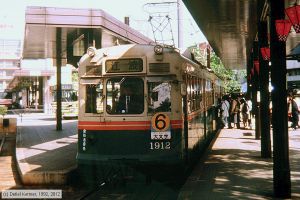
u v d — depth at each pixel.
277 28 7.29
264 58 11.51
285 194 7.43
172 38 11.17
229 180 8.98
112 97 8.95
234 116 23.12
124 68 8.95
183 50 11.79
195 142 11.12
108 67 8.99
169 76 8.88
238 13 13.40
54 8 13.28
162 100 8.88
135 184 9.18
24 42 17.83
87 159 8.91
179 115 8.91
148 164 8.70
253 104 21.75
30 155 11.97
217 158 12.15
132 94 8.91
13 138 19.97
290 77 46.84
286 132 7.48
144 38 18.70
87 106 9.07
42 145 14.46
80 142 9.09
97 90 9.02
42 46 19.23
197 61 12.42
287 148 7.47
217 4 12.14
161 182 9.23
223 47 22.03
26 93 59.59
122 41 16.88
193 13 13.37
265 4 11.12
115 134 8.87
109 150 8.88
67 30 14.60
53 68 43.44
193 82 10.74
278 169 7.46
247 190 8.02
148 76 8.88
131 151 8.81
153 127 8.79
